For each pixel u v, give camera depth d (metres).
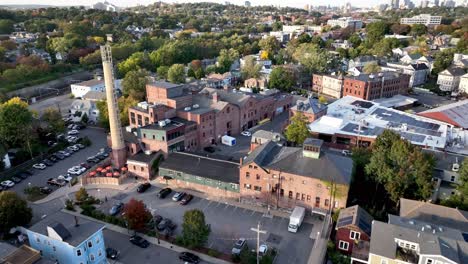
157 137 91.19
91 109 127.50
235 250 60.31
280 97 139.38
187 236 59.59
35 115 113.06
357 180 75.44
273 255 59.84
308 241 63.75
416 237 50.50
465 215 60.69
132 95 131.00
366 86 144.50
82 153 103.31
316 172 69.56
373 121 110.50
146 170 86.31
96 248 56.62
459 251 47.75
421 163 68.12
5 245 54.69
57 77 188.38
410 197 70.62
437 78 192.12
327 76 168.12
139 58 196.50
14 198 65.56
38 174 90.56
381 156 70.81
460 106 120.94
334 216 66.44
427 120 110.94
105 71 83.25
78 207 75.62
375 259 50.09
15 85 166.88
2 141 95.50
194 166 83.25
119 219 69.56
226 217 71.50
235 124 115.31
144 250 62.44
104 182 85.38
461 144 95.81
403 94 162.75
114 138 89.31
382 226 53.41
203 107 109.25
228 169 81.31
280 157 75.25
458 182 72.88
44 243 56.00
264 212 73.31
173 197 77.38
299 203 72.06
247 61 184.50
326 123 107.25
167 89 103.31
